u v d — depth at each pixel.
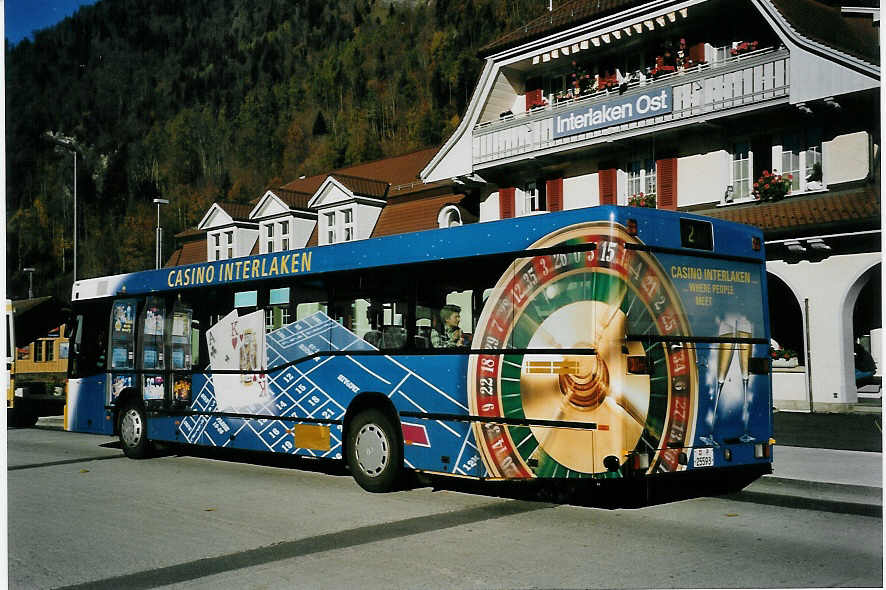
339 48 176.62
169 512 8.98
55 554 7.13
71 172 131.75
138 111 168.38
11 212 128.25
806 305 19.14
